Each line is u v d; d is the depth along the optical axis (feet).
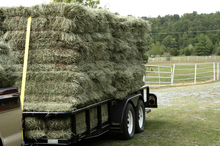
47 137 12.76
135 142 17.81
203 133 19.92
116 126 17.58
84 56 13.71
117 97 17.61
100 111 15.75
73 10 12.73
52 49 13.14
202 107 30.68
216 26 435.12
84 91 13.42
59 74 12.87
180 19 504.43
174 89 49.52
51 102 13.05
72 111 12.40
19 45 13.67
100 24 14.99
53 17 13.07
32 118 12.70
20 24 13.75
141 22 21.12
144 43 22.50
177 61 177.99
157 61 181.16
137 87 20.89
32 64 13.41
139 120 21.75
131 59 20.72
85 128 14.17
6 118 10.03
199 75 85.10
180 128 21.66
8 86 10.60
